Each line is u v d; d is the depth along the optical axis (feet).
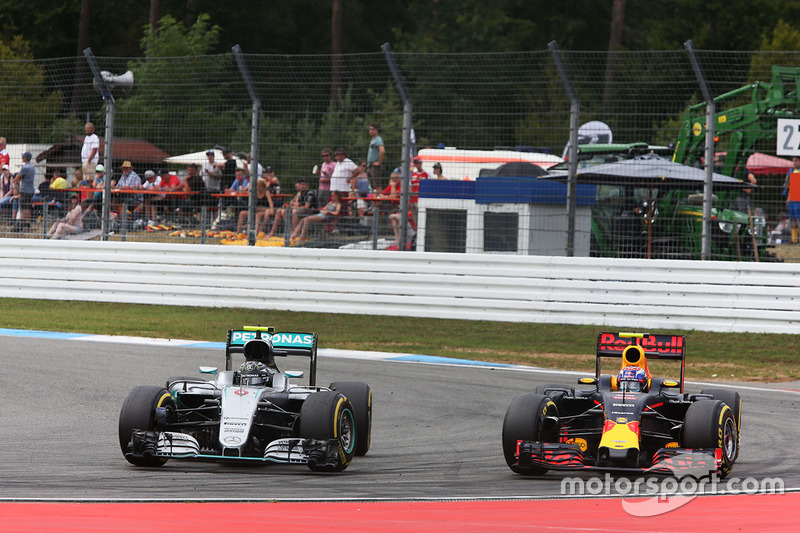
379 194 225.97
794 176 207.82
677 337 99.76
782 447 108.37
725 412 89.86
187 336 191.11
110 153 220.64
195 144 250.37
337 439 89.81
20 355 164.45
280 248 209.36
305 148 250.57
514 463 90.07
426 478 88.89
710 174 193.16
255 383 95.04
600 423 100.63
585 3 627.05
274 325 200.23
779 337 185.88
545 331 195.31
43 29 605.73
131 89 260.01
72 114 265.54
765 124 239.71
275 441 88.84
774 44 431.84
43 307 216.13
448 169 281.74
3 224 232.12
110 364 158.81
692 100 246.88
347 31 638.53
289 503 74.38
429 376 158.10
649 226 209.97
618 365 175.42
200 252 213.46
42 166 240.73
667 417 99.91
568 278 195.21
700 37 549.95
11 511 69.36
